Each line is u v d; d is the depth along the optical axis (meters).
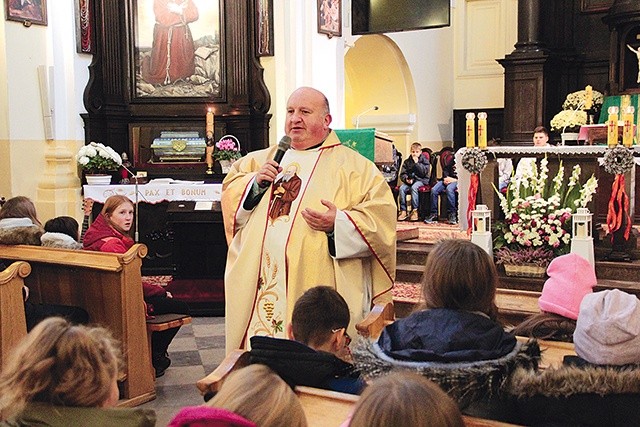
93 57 9.45
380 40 13.27
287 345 2.64
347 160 4.07
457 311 2.40
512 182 6.63
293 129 4.05
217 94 9.86
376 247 3.87
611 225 6.54
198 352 6.16
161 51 9.77
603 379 2.21
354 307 3.87
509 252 6.51
